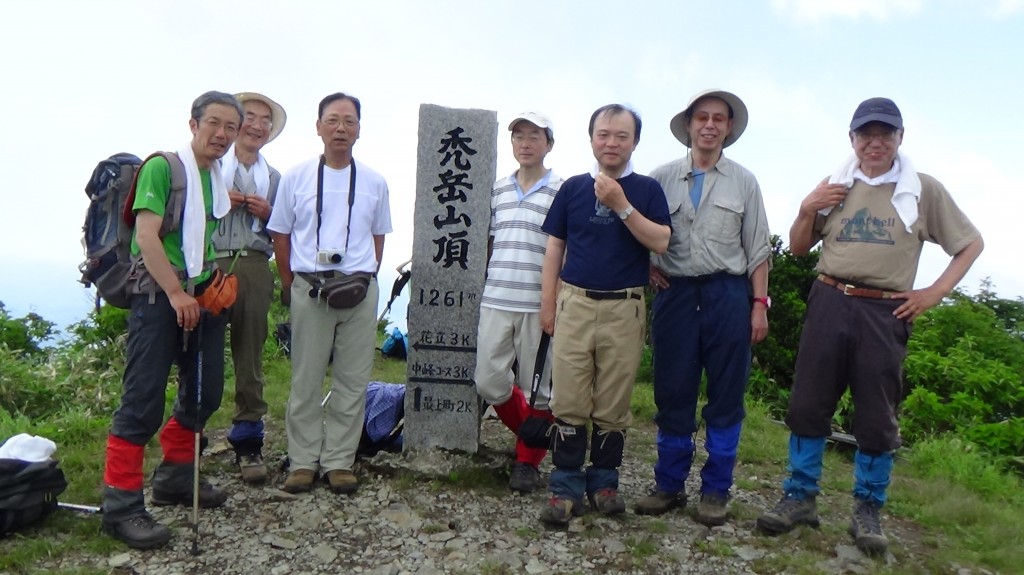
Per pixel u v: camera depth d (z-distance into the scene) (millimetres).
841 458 6434
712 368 4273
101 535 3795
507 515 4391
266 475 4711
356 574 3629
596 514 4383
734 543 4145
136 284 3664
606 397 4223
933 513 4887
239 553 3768
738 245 4242
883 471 4117
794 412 4223
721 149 4316
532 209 4695
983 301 12586
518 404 4930
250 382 4742
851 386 4094
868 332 3975
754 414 7270
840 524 4508
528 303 4652
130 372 3713
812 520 4336
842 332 4020
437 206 5078
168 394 6605
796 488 4289
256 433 4812
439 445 5105
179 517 4105
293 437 4613
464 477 4793
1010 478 6238
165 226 3688
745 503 4887
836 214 4117
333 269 4512
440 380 5102
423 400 5098
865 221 3996
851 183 4051
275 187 4992
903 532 4617
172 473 4191
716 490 4363
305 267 4523
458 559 3818
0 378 6578
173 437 4172
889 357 3959
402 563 3752
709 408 4340
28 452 3902
